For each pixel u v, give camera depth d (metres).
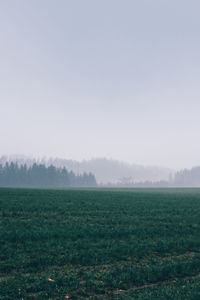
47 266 10.48
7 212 21.73
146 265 10.88
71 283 8.91
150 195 48.31
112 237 15.16
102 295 8.30
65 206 26.53
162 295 8.16
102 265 10.83
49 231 15.38
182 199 39.81
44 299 7.83
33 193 40.44
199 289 8.64
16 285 8.64
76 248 12.68
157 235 15.95
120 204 30.19
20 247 12.47
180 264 10.99
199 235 16.28
